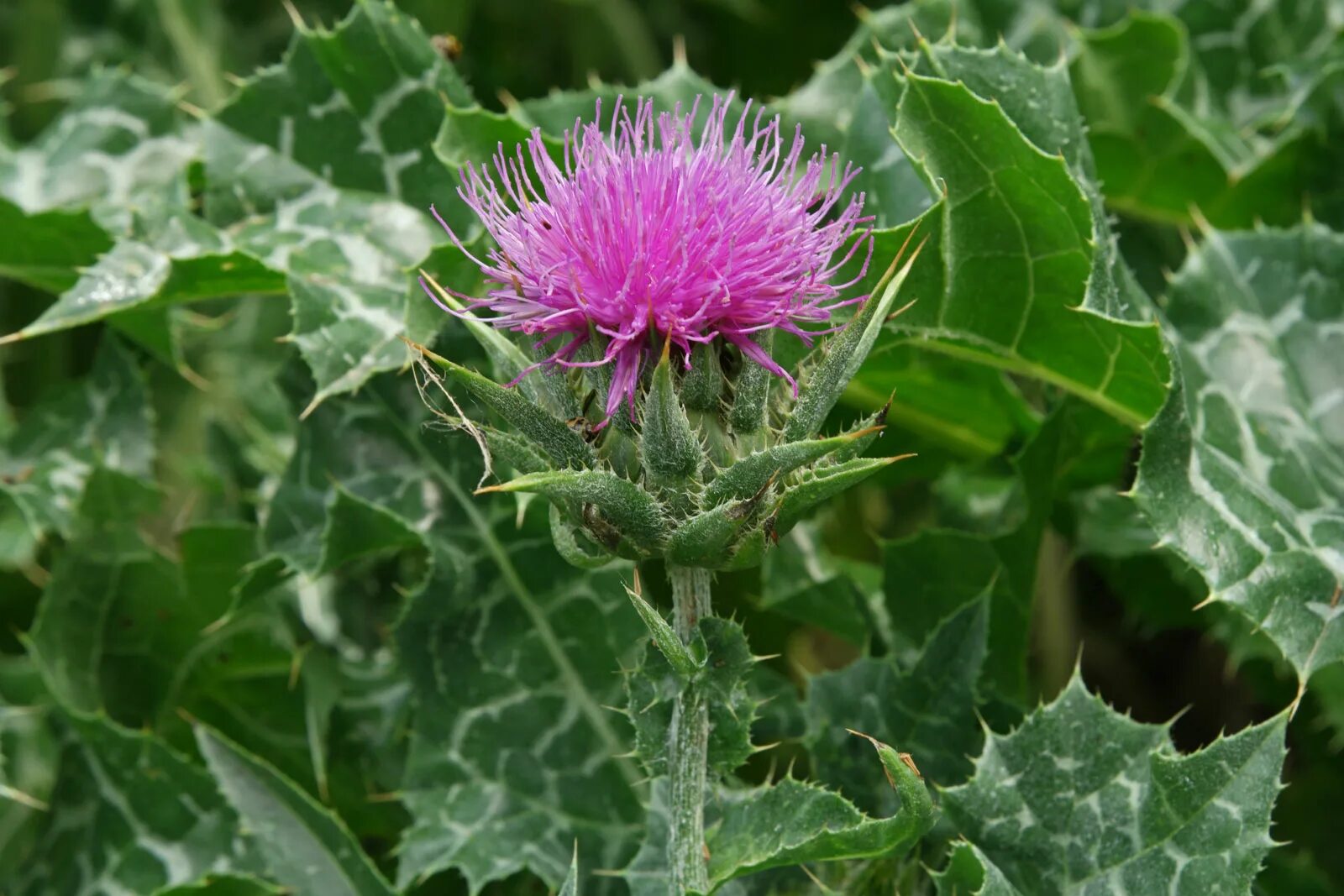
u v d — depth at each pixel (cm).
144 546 55
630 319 44
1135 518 56
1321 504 50
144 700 56
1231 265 54
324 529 52
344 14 77
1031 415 56
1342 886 55
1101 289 49
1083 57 58
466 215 53
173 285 53
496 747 52
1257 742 46
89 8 72
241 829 52
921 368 55
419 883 52
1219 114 62
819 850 44
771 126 45
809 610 55
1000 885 46
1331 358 53
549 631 52
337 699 56
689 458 44
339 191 54
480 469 53
